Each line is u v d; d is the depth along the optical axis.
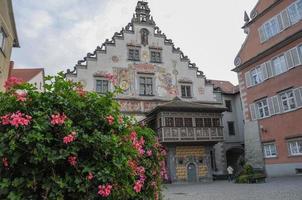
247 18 29.92
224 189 18.66
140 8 35.78
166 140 27.95
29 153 3.64
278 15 26.00
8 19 18.88
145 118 31.36
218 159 34.59
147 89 33.38
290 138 24.08
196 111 29.92
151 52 34.75
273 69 26.25
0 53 17.67
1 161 3.58
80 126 4.13
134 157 4.77
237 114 39.12
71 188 3.78
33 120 3.74
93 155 3.98
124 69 32.84
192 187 22.58
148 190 5.76
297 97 23.61
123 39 33.72
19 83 4.11
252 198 12.79
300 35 23.25
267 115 26.97
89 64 31.62
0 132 3.68
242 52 30.31
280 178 23.16
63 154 3.73
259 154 27.38
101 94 4.67
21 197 3.58
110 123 4.31
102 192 3.84
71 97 4.30
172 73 35.12
